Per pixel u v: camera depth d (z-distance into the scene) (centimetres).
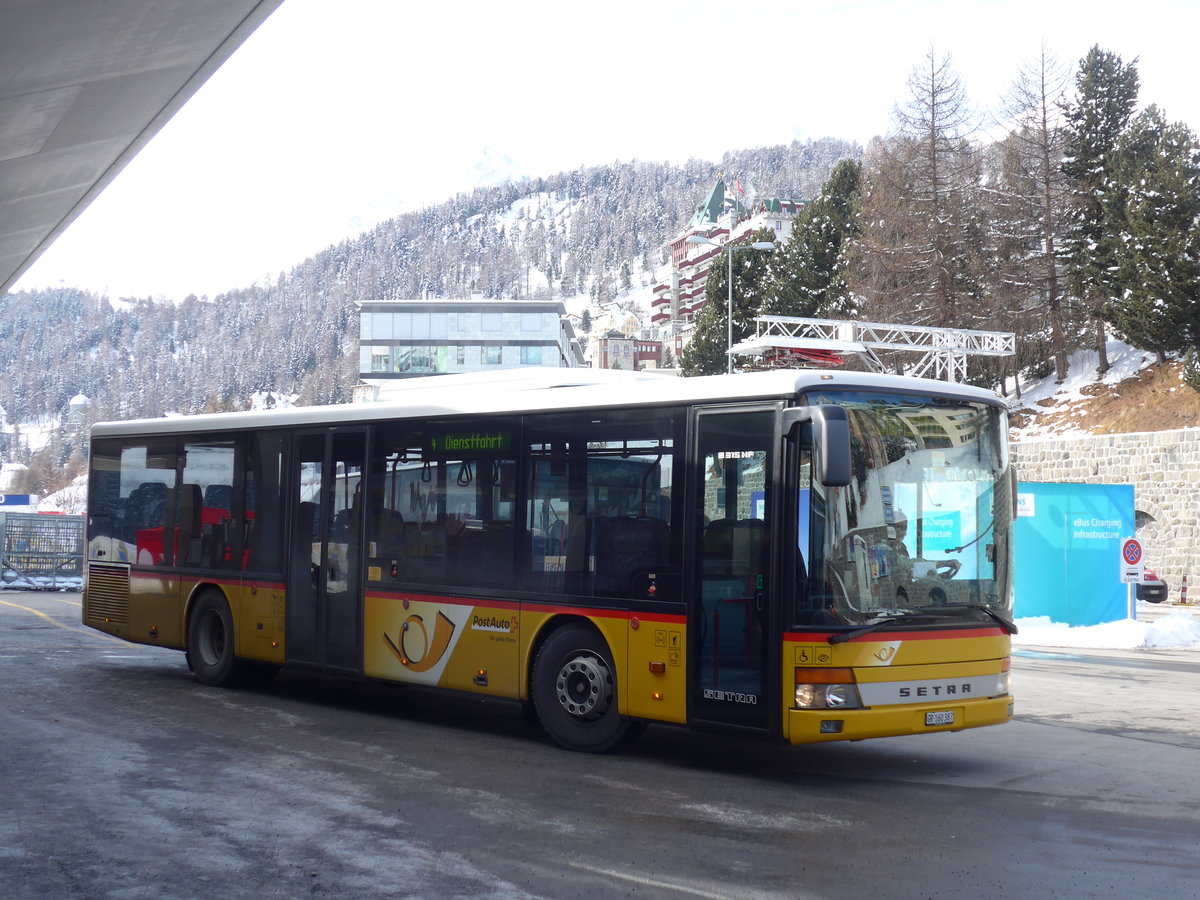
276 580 1286
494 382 1156
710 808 788
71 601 2922
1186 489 3362
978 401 957
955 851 683
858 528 867
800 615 850
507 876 622
